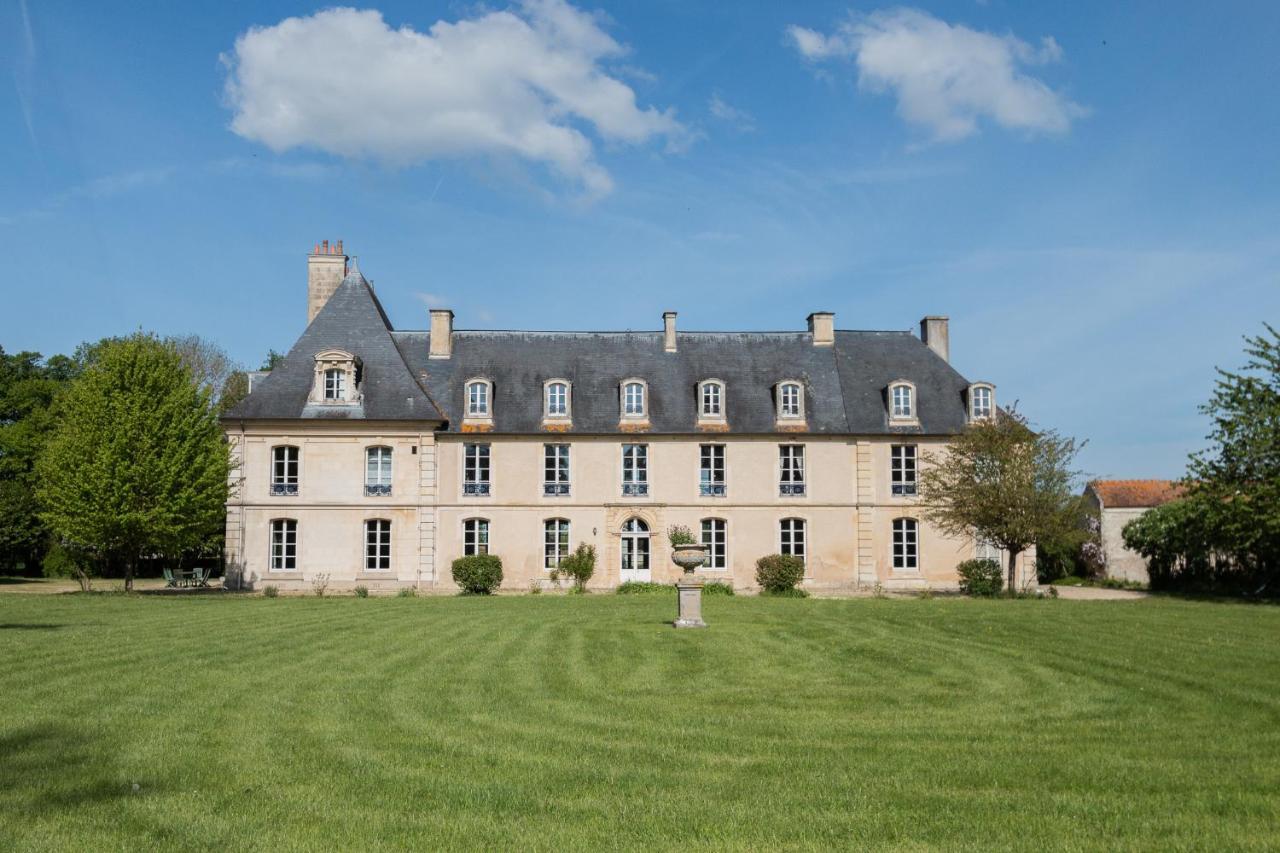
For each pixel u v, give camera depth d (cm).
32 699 1196
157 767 888
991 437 3409
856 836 711
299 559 3725
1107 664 1472
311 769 891
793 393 3944
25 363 5903
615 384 4003
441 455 3831
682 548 2047
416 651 1653
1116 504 4825
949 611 2377
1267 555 3133
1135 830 717
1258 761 916
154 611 2425
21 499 4941
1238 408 3091
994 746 988
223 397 5788
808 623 2102
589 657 1591
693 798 807
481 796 809
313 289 4144
